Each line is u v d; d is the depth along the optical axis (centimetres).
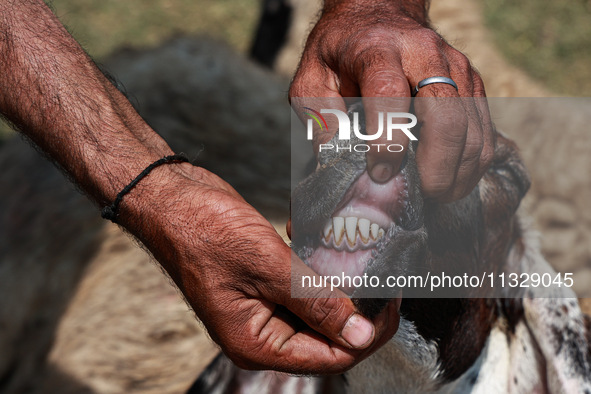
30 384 420
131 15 1025
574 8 990
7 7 199
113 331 408
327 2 205
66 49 198
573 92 859
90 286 446
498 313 222
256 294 166
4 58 194
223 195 170
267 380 278
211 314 170
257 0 1075
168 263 173
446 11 666
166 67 605
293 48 797
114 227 475
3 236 509
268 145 559
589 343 228
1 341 450
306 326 173
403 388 216
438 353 204
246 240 163
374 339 164
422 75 164
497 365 221
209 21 1030
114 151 183
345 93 178
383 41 167
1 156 573
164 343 398
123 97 199
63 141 187
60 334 427
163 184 176
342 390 265
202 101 578
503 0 992
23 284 473
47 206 511
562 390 224
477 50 640
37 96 190
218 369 292
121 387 380
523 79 630
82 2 1037
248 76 636
